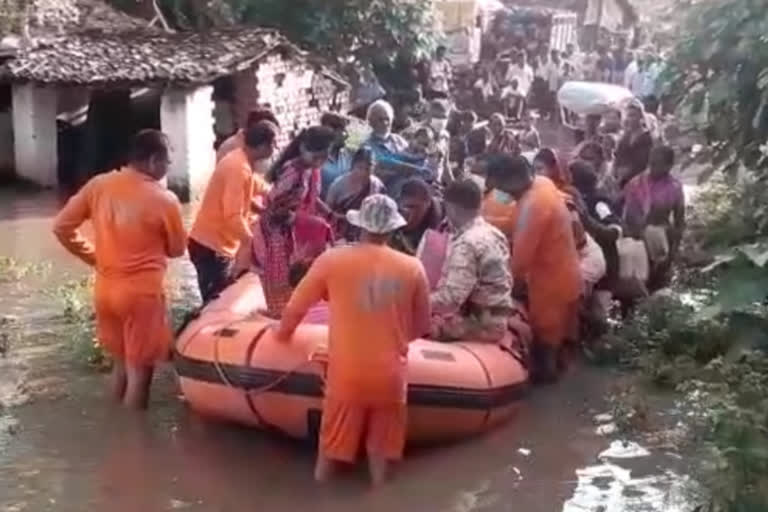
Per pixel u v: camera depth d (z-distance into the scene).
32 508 6.70
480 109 25.36
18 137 17.75
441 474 7.23
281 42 19.09
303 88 20.16
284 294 7.89
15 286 11.49
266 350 7.26
